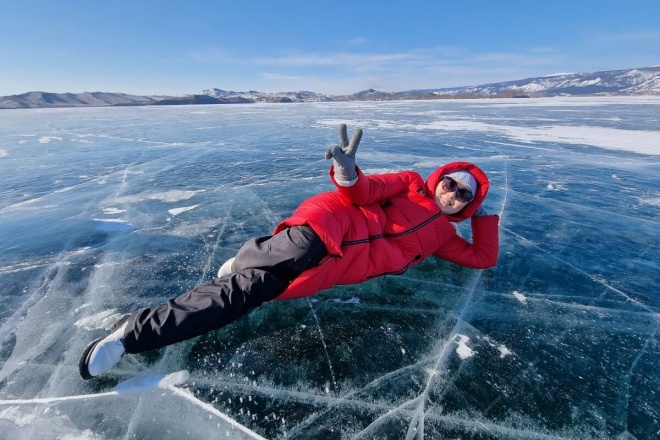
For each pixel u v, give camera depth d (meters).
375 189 2.06
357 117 18.52
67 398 1.47
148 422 1.37
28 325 1.91
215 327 1.57
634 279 2.36
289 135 10.34
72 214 3.58
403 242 2.11
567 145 7.84
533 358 1.69
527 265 2.53
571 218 3.38
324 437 1.31
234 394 1.49
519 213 3.50
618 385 1.54
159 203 3.91
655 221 3.31
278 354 1.69
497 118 16.17
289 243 1.72
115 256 2.66
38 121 17.92
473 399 1.46
